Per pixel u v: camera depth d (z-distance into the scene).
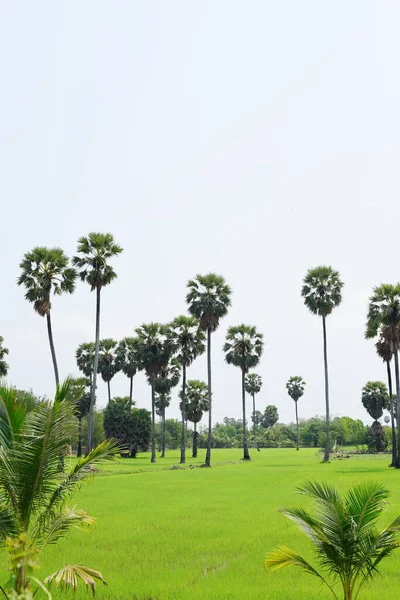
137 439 99.19
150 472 60.19
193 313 72.00
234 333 88.56
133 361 102.31
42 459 9.83
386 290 59.34
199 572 15.21
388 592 13.05
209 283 71.56
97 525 23.22
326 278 73.06
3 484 9.77
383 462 74.06
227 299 72.06
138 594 12.90
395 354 60.50
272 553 11.70
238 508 28.41
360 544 10.62
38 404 10.14
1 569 15.02
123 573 15.02
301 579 14.38
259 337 89.06
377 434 110.06
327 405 75.56
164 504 30.67
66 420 10.13
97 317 60.00
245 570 15.36
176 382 106.81
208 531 21.47
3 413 9.99
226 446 167.50
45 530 10.11
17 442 9.84
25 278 56.94
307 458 90.62
